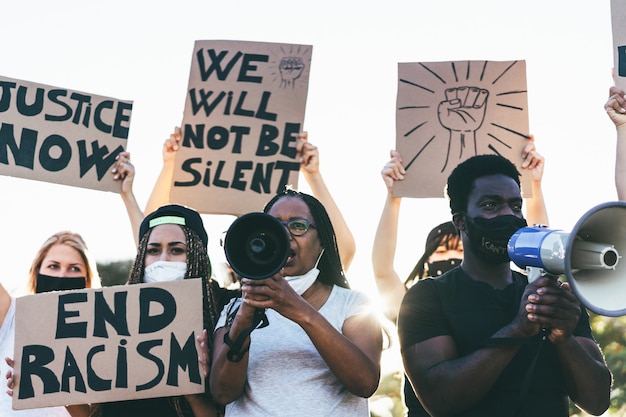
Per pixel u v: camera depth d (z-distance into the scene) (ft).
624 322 38.06
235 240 12.35
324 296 14.35
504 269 14.26
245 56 19.20
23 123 18.70
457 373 13.28
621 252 12.18
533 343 13.06
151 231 15.78
